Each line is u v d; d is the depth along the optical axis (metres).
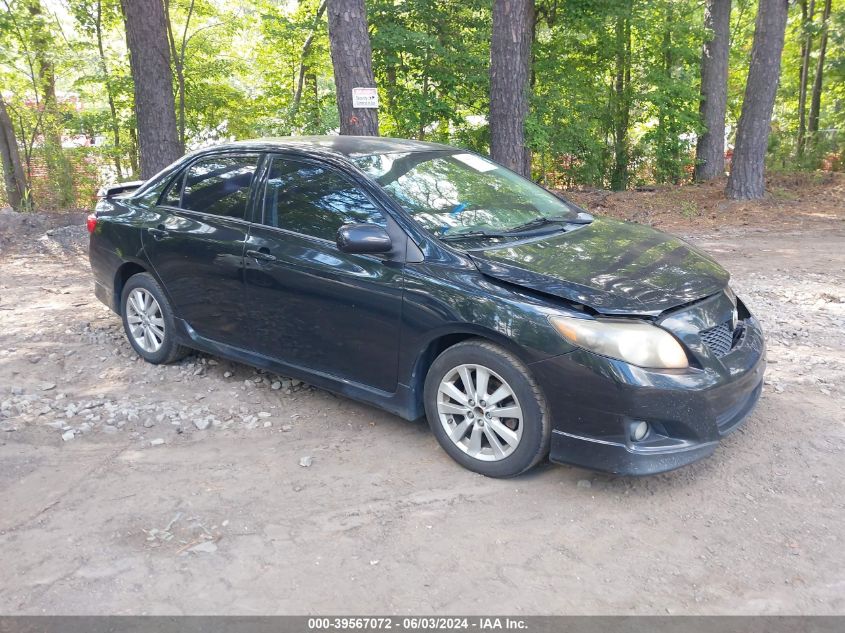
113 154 14.42
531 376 3.40
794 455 3.88
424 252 3.76
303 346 4.26
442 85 14.97
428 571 2.92
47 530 3.21
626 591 2.81
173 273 4.85
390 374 3.91
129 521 3.28
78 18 14.68
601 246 3.96
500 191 4.52
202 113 16.06
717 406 3.37
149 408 4.45
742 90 23.92
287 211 4.32
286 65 18.19
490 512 3.35
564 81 16.83
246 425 4.28
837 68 20.86
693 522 3.28
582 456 3.32
